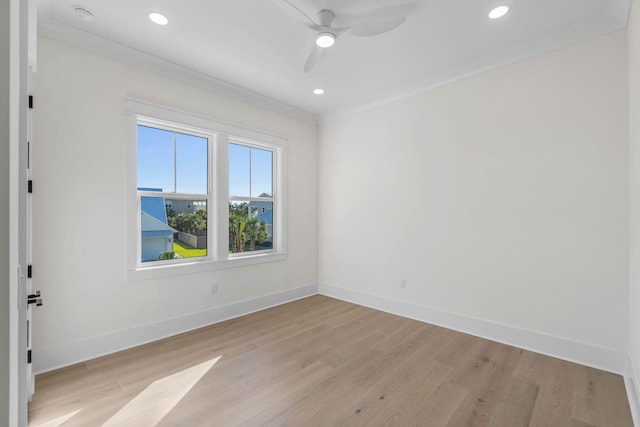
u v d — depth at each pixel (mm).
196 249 3170
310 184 4312
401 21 2074
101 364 2322
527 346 2588
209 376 2166
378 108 3697
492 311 2801
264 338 2824
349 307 3770
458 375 2184
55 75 2268
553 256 2469
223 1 2033
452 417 1746
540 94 2523
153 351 2547
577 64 2348
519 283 2643
